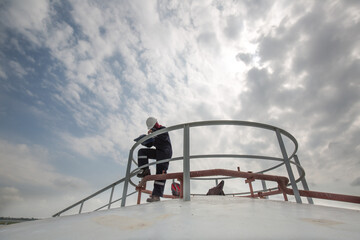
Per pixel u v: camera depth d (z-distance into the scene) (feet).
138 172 12.03
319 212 5.71
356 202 8.41
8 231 4.81
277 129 9.59
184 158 7.99
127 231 4.05
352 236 3.52
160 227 4.19
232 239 3.46
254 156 8.79
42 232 4.38
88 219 5.20
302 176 11.57
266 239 3.43
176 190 16.19
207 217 4.84
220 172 8.82
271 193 14.14
